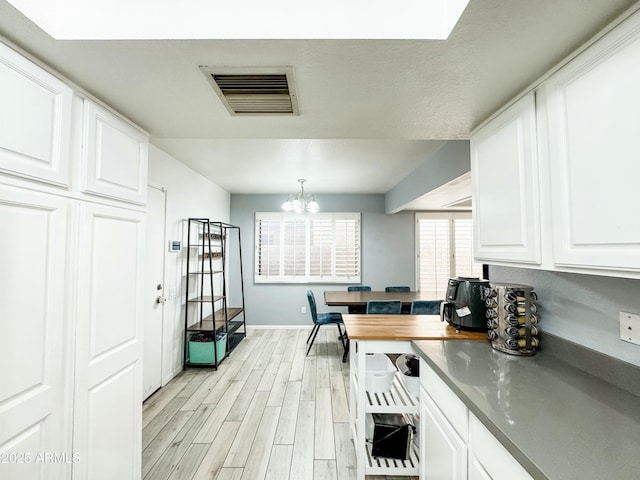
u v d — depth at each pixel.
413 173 4.03
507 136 1.37
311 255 5.55
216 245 4.76
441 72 1.17
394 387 2.20
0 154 0.94
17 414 1.00
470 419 1.09
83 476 1.26
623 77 0.83
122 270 1.52
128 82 1.24
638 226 0.80
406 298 4.27
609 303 1.18
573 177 1.01
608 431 0.85
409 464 1.88
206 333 3.84
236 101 1.41
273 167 3.83
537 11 0.86
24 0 0.89
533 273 1.61
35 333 1.07
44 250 1.10
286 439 2.28
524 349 1.47
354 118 1.59
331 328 5.50
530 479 0.77
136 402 1.61
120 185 1.50
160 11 0.99
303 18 0.98
